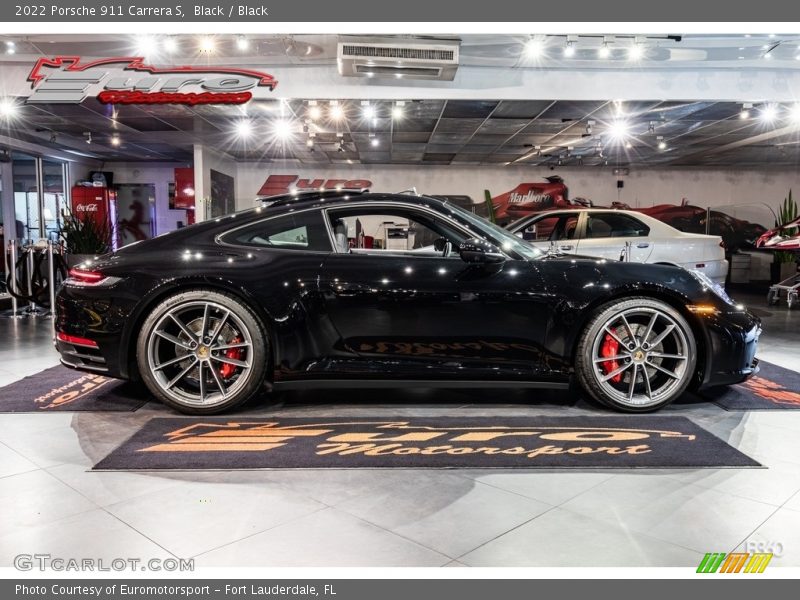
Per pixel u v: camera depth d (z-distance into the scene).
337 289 2.95
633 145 11.25
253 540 1.78
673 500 2.05
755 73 7.29
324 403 3.23
